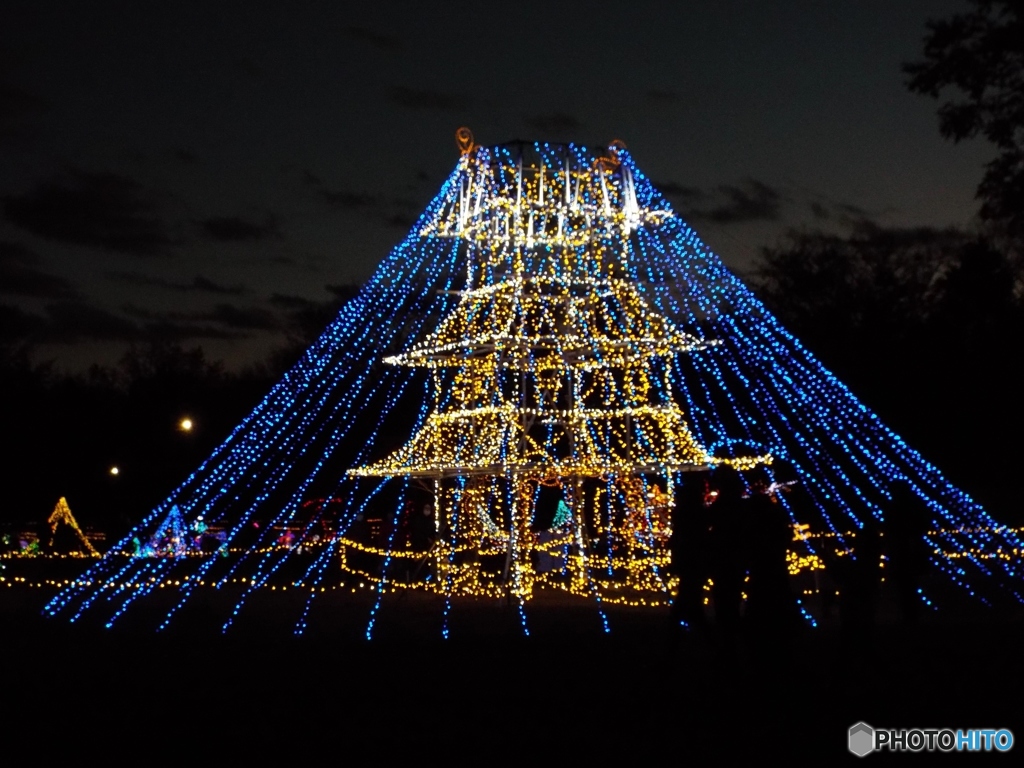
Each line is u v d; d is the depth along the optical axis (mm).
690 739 9641
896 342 39688
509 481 21594
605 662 13711
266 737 9875
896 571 15383
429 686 12180
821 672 12969
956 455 37250
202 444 53250
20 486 50219
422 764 8875
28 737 9992
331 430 41812
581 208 21703
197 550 35094
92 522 48125
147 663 14117
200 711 11047
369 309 27375
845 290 43750
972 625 17000
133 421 53906
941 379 37656
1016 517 34906
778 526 12312
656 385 23344
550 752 9195
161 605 21625
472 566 23219
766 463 23234
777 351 30281
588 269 21922
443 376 30062
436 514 23234
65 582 28078
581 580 22328
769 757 9055
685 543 12719
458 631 16828
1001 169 20922
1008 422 36750
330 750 9367
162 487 48844
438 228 22016
